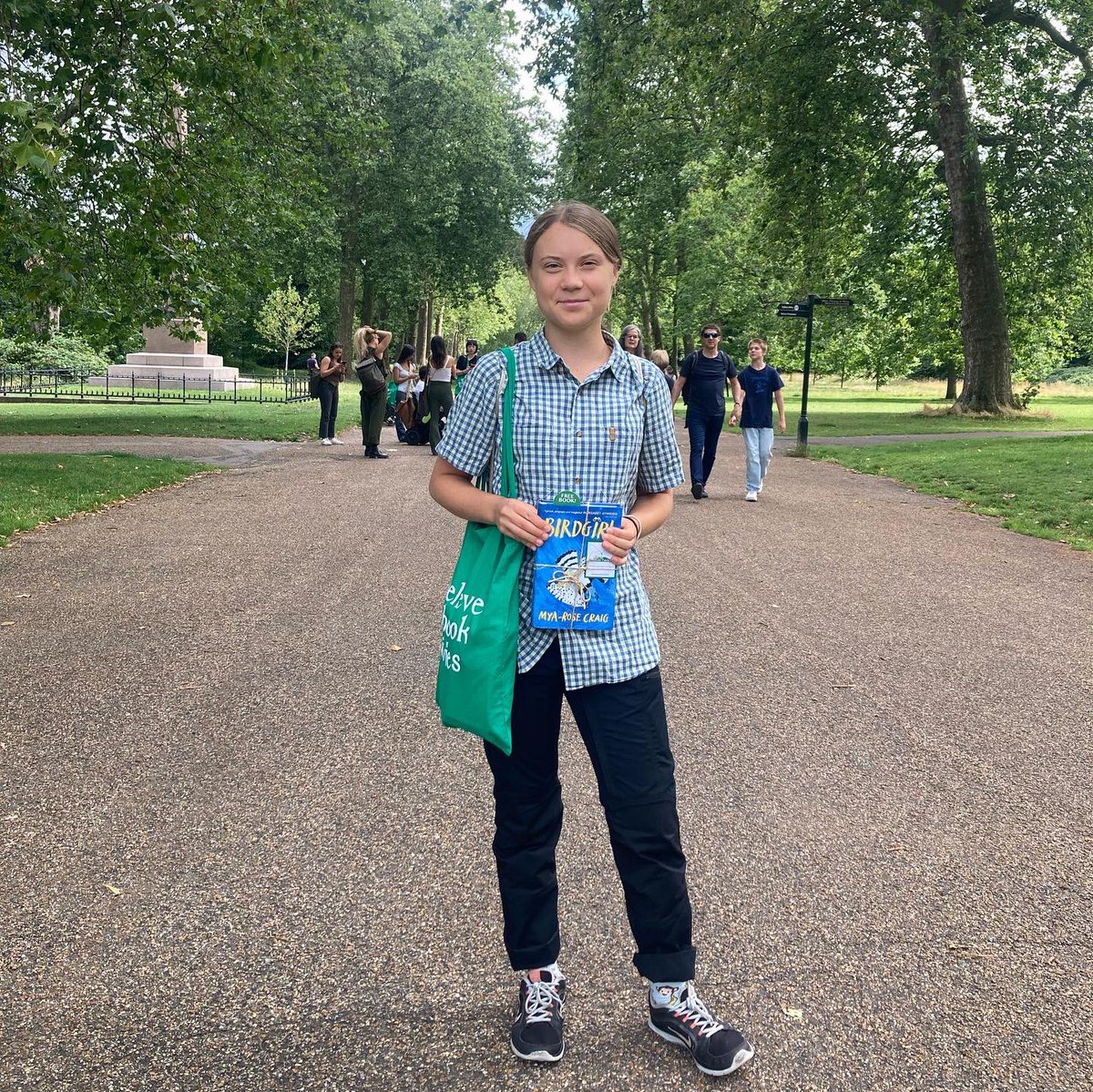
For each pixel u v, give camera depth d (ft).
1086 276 92.48
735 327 139.74
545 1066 7.75
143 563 25.14
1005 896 10.21
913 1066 7.75
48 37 32.73
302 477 42.65
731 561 26.71
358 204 132.67
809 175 79.00
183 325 46.57
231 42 35.81
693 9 67.26
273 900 9.96
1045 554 28.84
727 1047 7.62
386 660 17.49
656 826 7.75
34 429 62.75
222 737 14.03
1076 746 14.19
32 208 35.63
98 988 8.57
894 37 70.85
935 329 106.22
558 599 7.47
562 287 7.45
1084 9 73.97
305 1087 7.48
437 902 9.96
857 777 13.04
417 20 125.18
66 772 12.81
